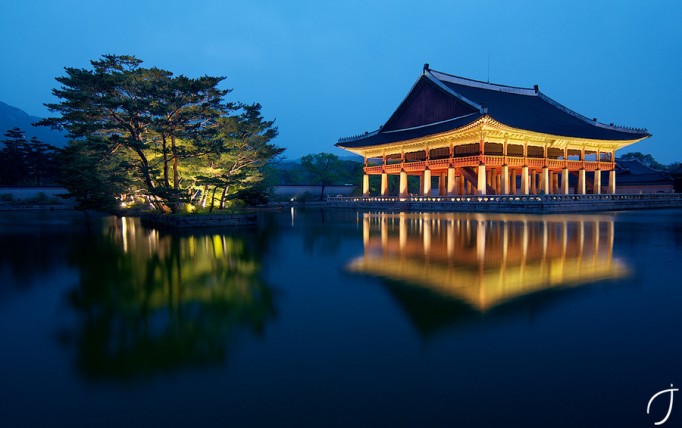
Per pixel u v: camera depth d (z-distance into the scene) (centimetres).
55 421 516
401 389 573
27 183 8856
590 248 1775
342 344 739
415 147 5897
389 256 1672
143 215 4319
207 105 3341
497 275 1270
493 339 746
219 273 1405
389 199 5841
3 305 1037
